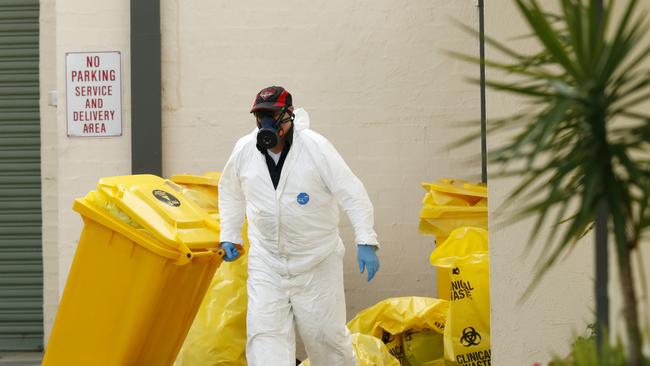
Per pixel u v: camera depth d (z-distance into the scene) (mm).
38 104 13672
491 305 8461
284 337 8953
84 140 12711
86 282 8391
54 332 8469
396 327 10797
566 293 8352
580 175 4621
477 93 12641
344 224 12742
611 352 4688
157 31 12578
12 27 13656
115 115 12688
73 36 12695
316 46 12719
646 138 4449
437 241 11258
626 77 4508
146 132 12586
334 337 9086
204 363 10555
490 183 8359
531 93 4496
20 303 13734
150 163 12594
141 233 8234
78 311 8422
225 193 9195
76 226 12742
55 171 13641
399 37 12680
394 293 12742
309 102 12742
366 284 12758
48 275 13633
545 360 8391
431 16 12672
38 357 13508
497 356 8477
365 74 12711
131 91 12586
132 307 8312
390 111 12711
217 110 12805
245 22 12750
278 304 8945
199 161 12797
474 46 12656
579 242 8297
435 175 12688
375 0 12680
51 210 13672
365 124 12719
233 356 10602
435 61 12680
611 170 4453
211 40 12766
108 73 12680
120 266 8312
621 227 4391
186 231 8578
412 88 12688
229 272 10805
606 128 4516
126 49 12695
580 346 5008
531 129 4422
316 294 8969
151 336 8695
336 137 12734
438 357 10742
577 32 4426
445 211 11148
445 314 10664
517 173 4422
